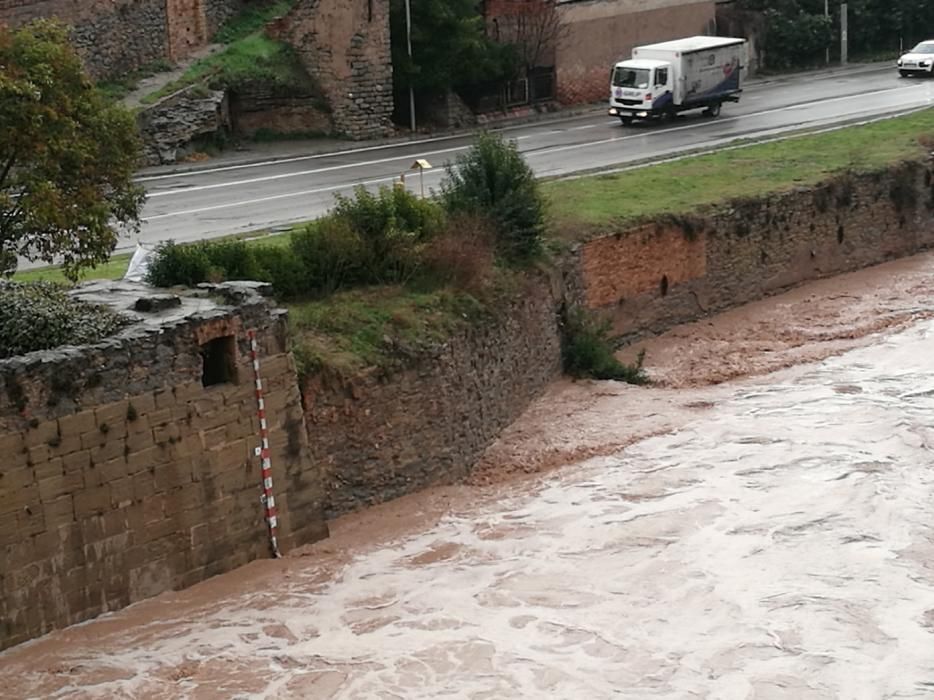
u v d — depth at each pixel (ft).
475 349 87.40
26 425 61.46
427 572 70.59
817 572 69.21
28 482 61.62
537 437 90.48
